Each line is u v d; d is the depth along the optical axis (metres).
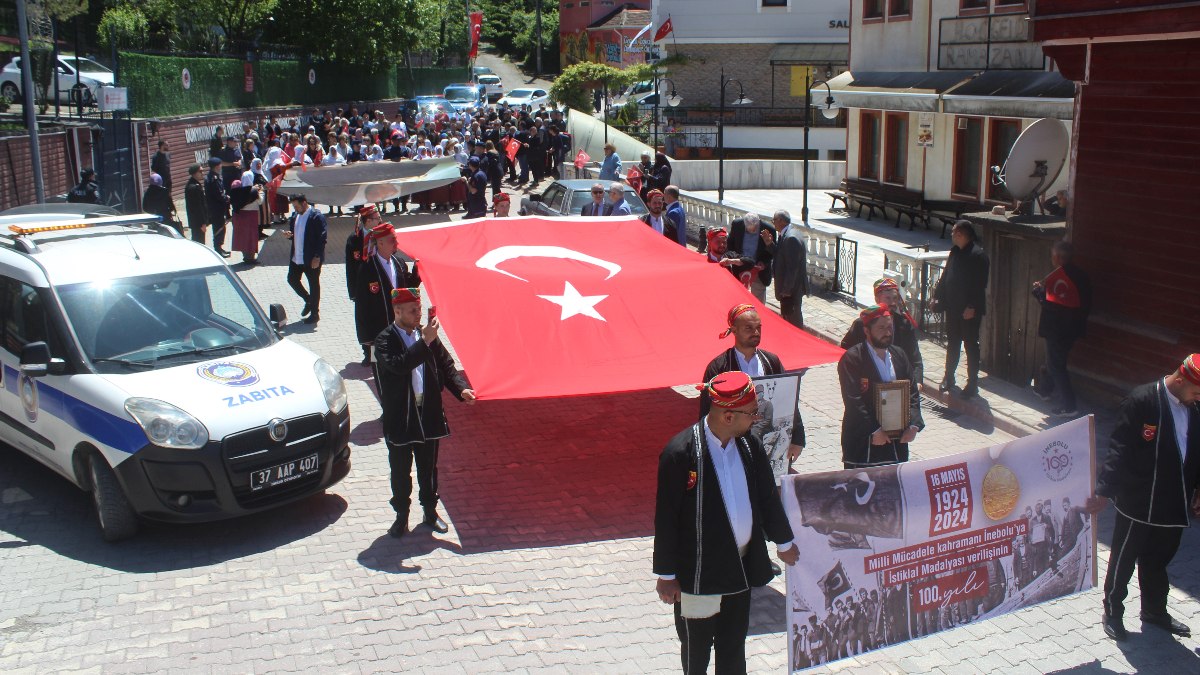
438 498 7.92
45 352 7.66
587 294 9.54
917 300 13.12
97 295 8.16
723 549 4.80
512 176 30.47
